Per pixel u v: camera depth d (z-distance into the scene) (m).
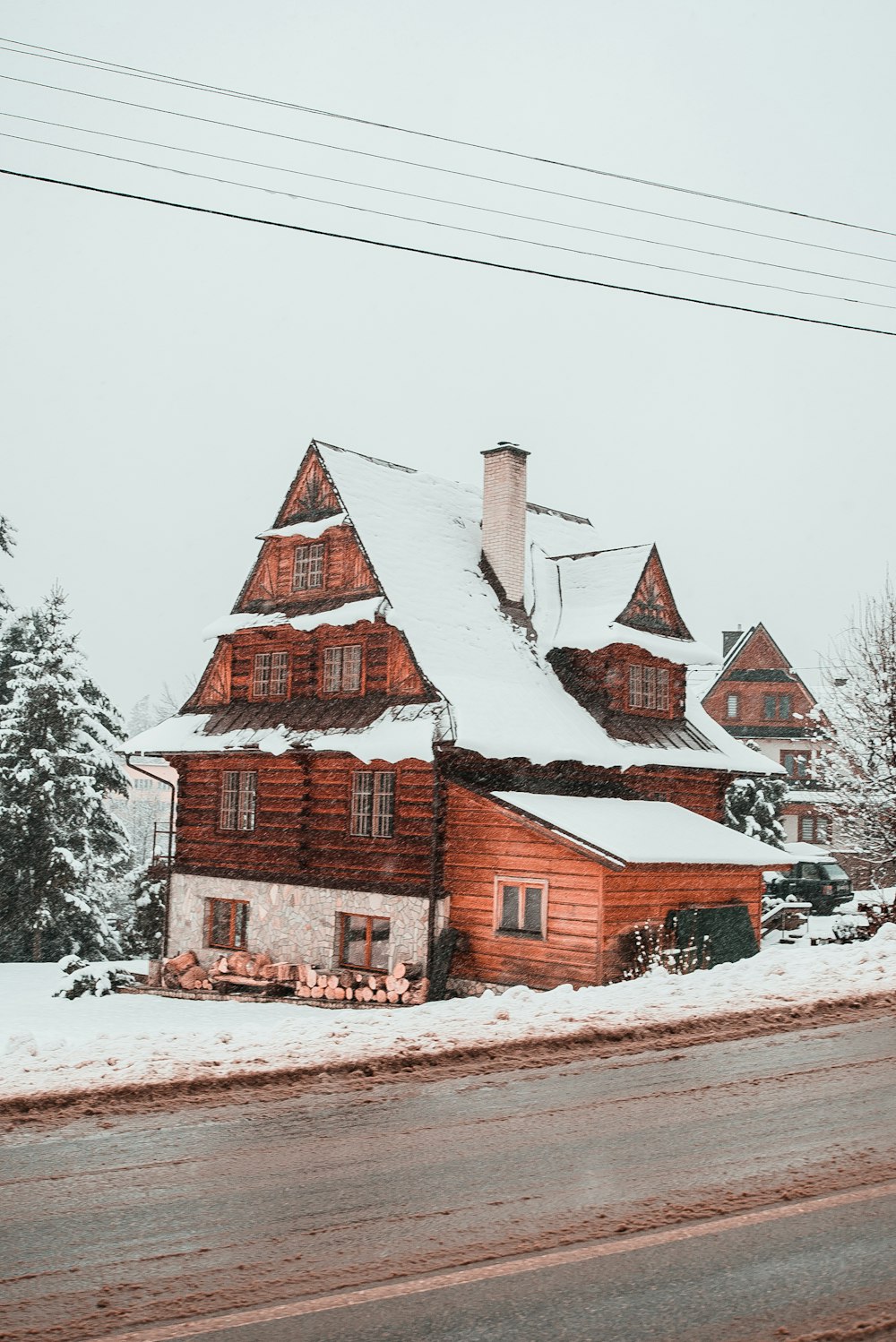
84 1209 7.14
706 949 26.72
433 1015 12.58
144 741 33.81
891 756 28.88
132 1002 29.25
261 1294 5.94
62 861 41.25
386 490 32.56
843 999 13.34
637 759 29.75
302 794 30.16
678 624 32.94
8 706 43.12
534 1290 5.96
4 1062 10.61
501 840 26.61
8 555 46.78
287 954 30.05
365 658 29.55
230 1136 8.61
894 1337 5.46
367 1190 7.45
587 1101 9.49
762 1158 7.99
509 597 31.84
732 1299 5.84
